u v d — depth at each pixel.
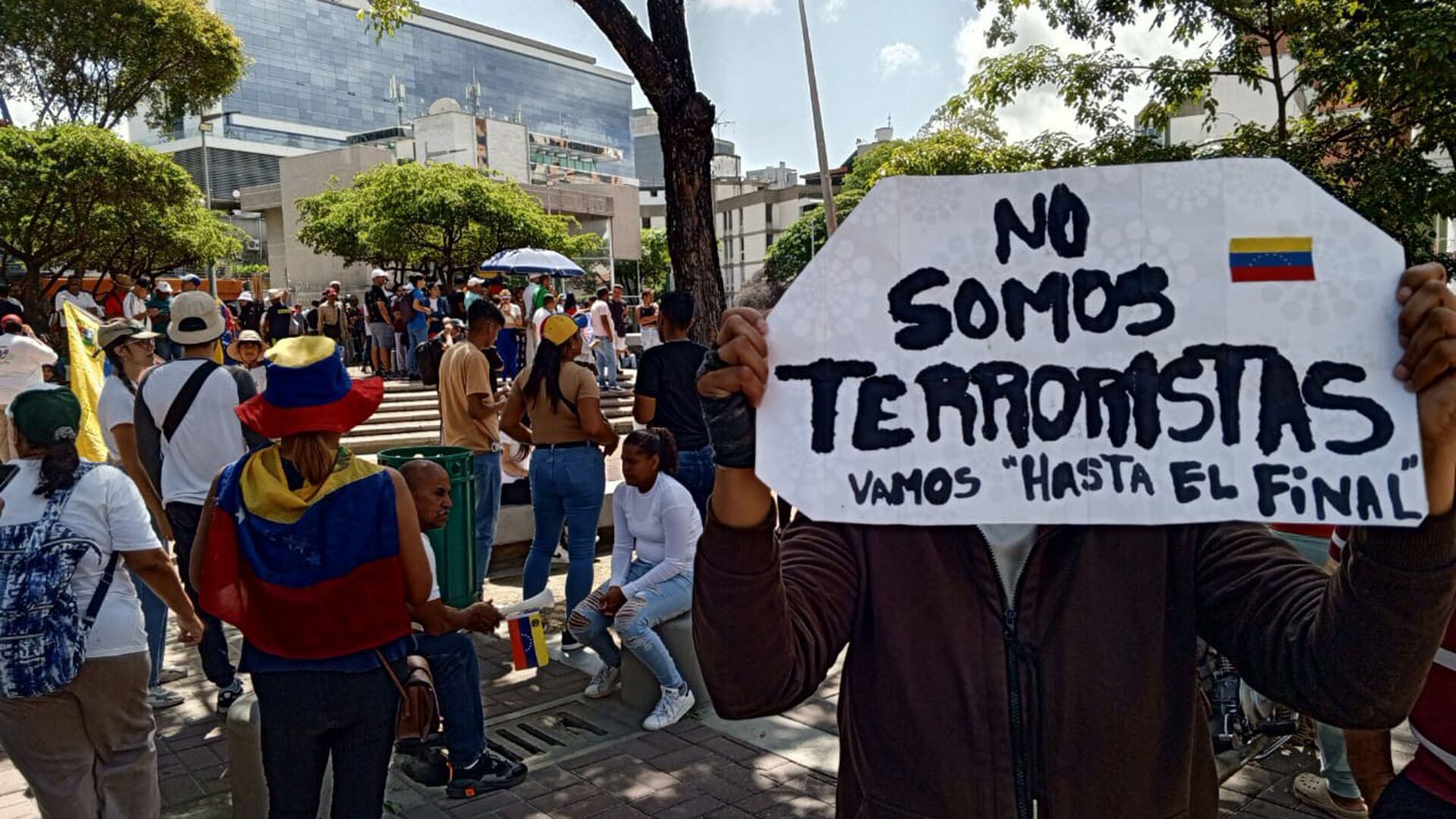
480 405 5.72
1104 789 1.43
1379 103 8.20
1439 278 1.27
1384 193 7.87
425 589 2.92
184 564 4.58
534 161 105.69
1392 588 1.27
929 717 1.46
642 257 69.44
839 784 1.64
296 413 2.67
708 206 6.35
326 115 138.00
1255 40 9.12
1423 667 1.30
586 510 5.31
